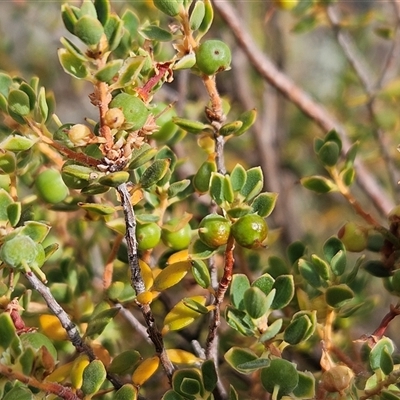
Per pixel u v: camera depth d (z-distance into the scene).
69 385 0.32
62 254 0.37
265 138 0.55
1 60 0.59
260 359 0.30
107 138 0.29
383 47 0.68
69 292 0.35
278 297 0.31
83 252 0.39
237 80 0.54
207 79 0.33
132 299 0.34
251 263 0.38
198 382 0.31
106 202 0.35
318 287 0.33
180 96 0.41
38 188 0.34
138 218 0.32
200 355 0.34
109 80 0.29
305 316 0.31
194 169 0.47
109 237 0.40
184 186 0.33
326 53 0.77
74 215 0.39
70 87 0.64
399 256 0.34
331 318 0.33
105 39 0.29
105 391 0.32
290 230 0.53
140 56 0.30
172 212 0.37
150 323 0.31
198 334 0.37
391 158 0.45
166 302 0.38
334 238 0.34
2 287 0.31
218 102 0.33
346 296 0.32
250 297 0.30
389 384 0.30
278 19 0.60
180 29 0.32
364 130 0.48
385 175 0.56
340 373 0.30
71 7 0.29
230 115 0.54
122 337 0.38
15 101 0.31
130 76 0.30
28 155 0.33
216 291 0.32
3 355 0.30
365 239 0.34
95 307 0.34
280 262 0.35
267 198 0.31
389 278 0.34
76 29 0.29
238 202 0.31
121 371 0.32
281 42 0.60
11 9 0.63
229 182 0.31
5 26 0.65
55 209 0.35
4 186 0.34
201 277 0.31
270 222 0.54
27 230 0.31
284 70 0.60
